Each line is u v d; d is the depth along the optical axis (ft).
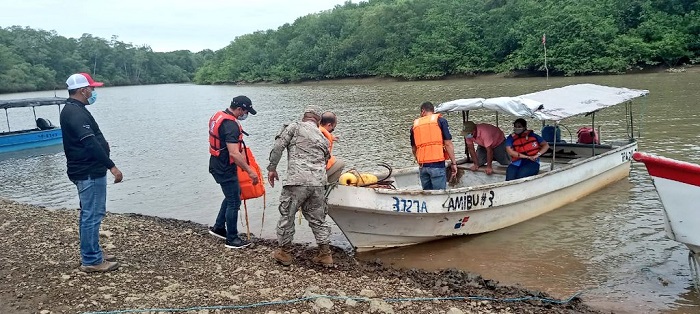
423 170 29.96
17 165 69.46
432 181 29.73
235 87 309.22
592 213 33.42
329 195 25.73
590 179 37.04
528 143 33.35
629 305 21.57
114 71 509.76
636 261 25.95
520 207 32.30
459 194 28.89
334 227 33.88
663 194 23.04
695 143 51.42
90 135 18.88
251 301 18.69
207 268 22.82
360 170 50.39
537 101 34.81
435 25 228.02
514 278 24.72
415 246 29.71
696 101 80.07
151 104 189.37
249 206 39.09
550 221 32.55
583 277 24.48
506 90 132.36
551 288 23.45
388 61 238.68
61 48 462.19
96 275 20.30
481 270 25.88
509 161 37.35
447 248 29.30
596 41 163.73
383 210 26.99
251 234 32.07
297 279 22.07
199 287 20.18
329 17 306.14
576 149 41.75
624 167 40.52
